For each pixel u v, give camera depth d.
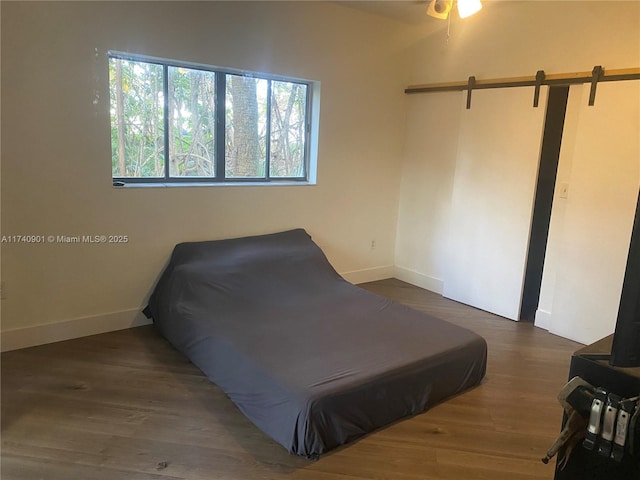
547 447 2.31
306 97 4.23
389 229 4.97
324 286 3.65
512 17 3.77
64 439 2.21
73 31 2.93
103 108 3.12
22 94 2.82
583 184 3.43
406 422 2.46
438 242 4.60
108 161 3.20
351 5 4.06
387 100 4.61
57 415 2.39
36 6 2.79
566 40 3.47
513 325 3.88
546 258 3.76
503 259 4.00
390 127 4.71
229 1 3.51
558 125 3.58
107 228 3.27
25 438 2.20
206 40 3.46
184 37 3.36
